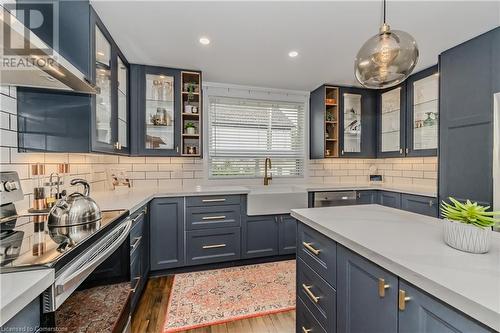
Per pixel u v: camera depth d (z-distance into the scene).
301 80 3.24
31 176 1.62
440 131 2.45
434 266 0.76
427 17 1.83
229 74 3.01
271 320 1.81
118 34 2.05
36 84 1.48
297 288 1.55
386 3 1.66
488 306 0.54
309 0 1.64
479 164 2.10
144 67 2.68
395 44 1.24
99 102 1.87
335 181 3.86
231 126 3.42
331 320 1.19
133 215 1.78
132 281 1.80
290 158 3.69
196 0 1.63
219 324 1.76
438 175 2.47
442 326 0.66
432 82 2.84
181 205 2.54
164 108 2.83
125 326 1.33
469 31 2.03
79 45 1.61
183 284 2.33
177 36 2.10
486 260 0.81
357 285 1.01
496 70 1.98
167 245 2.50
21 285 0.64
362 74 1.40
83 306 0.97
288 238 2.89
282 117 3.65
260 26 1.95
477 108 2.11
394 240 1.01
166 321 1.79
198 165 3.24
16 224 1.23
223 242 2.67
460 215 0.93
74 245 0.92
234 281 2.38
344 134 3.53
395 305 0.82
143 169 3.02
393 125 3.36
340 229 1.17
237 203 2.72
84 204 1.28
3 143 1.41
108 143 2.01
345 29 2.00
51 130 1.62
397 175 3.58
